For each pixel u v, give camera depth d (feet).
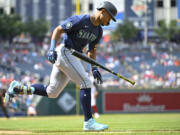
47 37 265.75
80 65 45.19
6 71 194.80
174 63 212.02
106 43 260.62
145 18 244.83
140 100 154.30
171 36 261.03
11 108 146.10
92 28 44.62
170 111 154.51
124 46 244.01
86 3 267.18
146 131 47.50
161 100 154.40
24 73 194.59
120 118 105.09
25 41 256.93
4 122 92.79
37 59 218.38
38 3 254.06
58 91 47.03
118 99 153.69
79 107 150.71
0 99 116.06
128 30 256.11
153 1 246.06
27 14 257.75
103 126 46.60
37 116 144.05
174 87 168.86
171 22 259.19
